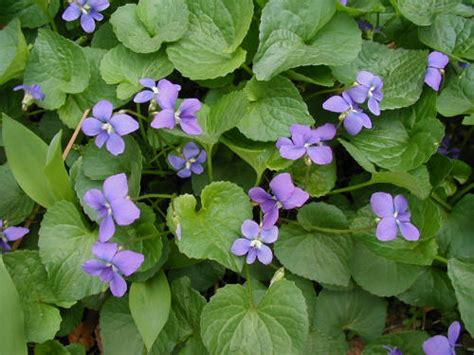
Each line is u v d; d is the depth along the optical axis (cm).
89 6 26
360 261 24
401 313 26
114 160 23
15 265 22
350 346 26
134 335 23
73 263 22
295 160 25
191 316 23
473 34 28
